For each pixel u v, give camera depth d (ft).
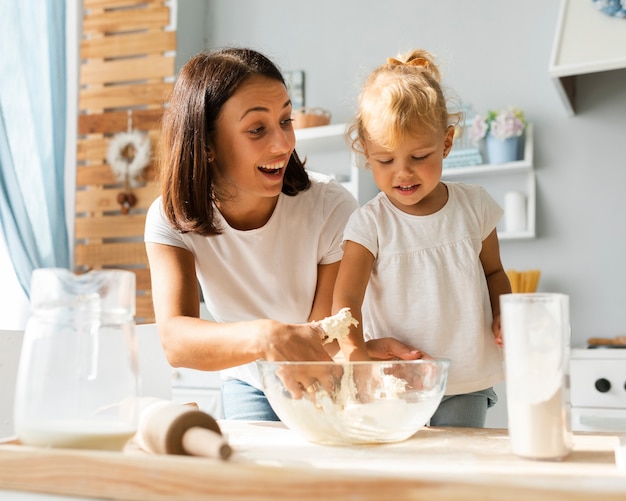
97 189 11.51
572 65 7.89
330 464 2.32
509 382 2.45
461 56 10.24
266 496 1.84
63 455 2.11
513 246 9.68
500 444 2.73
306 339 3.14
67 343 2.28
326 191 5.06
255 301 5.02
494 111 9.45
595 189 9.39
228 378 5.43
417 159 4.14
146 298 11.10
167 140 4.52
